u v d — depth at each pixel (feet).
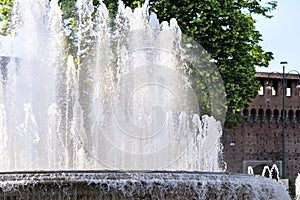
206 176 30.99
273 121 196.85
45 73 56.59
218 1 91.56
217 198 30.96
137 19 69.15
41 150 54.08
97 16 74.02
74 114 59.52
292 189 119.34
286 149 197.67
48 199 28.19
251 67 96.37
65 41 75.97
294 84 198.08
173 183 29.66
